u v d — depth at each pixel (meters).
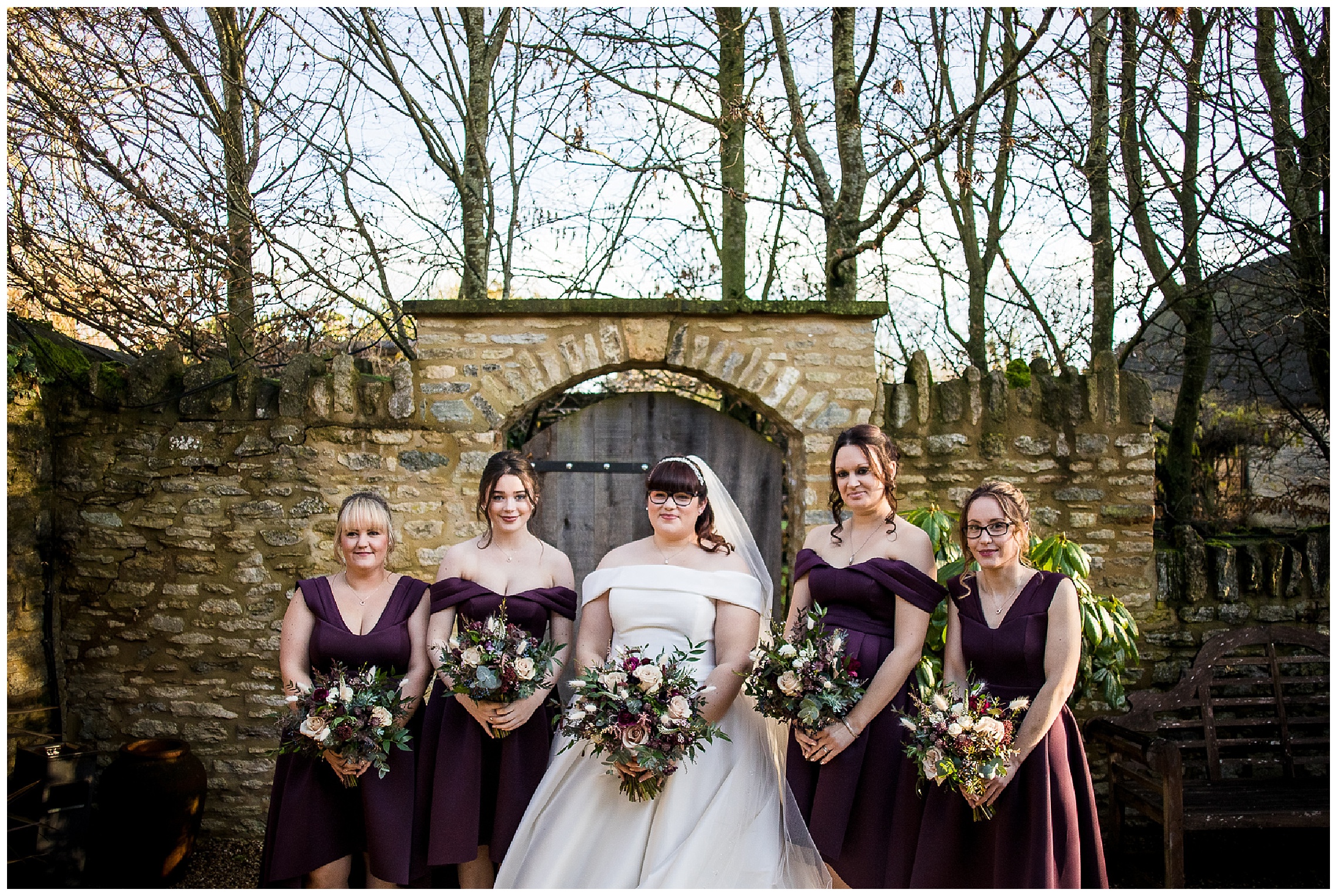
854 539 2.79
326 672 2.73
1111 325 5.09
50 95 4.03
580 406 5.61
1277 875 3.59
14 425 3.67
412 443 3.92
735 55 5.52
